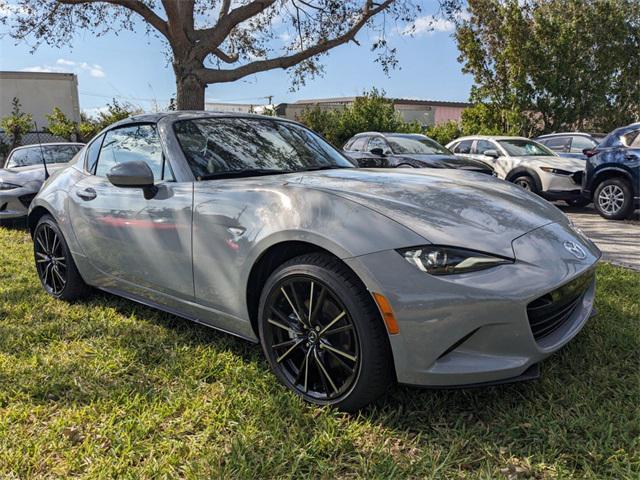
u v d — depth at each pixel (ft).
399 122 71.46
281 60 25.91
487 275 6.82
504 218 7.98
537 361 7.20
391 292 6.75
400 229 7.10
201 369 8.89
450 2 28.35
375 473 6.25
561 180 31.04
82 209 11.39
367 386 7.11
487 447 6.66
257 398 7.90
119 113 55.67
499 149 35.09
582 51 65.21
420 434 7.01
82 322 11.28
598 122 73.10
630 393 7.80
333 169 10.82
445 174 10.58
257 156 10.52
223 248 8.46
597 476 6.07
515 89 64.13
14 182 23.43
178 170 9.71
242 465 6.35
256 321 8.57
